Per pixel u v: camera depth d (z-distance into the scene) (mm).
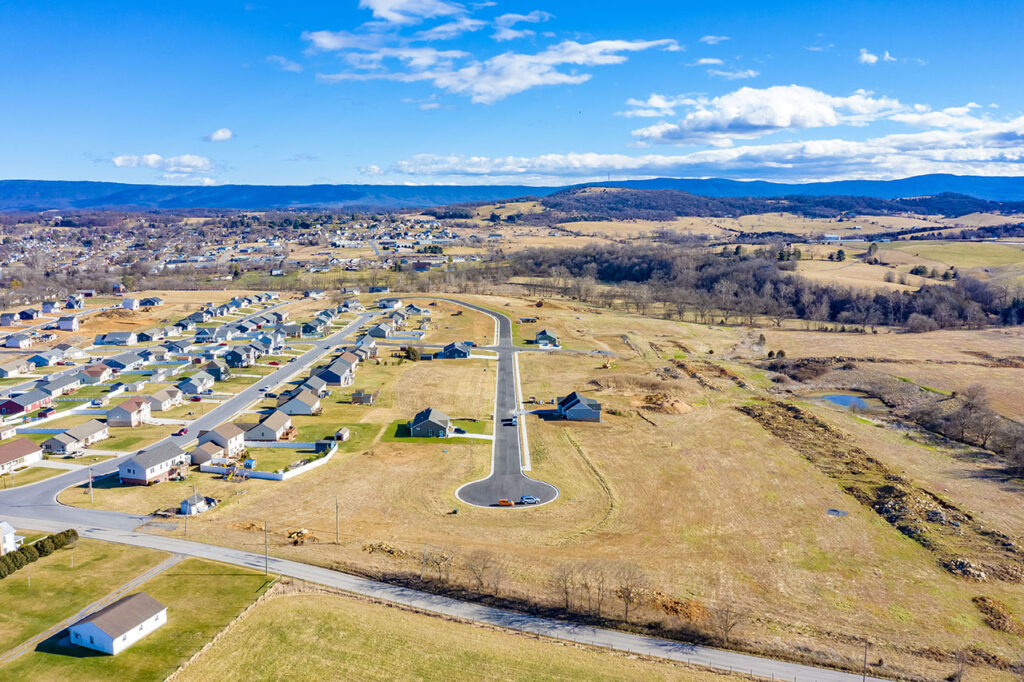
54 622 53094
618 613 58031
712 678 50219
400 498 79812
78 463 87938
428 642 52875
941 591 62531
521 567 64500
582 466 91188
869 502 81000
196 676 47812
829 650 54031
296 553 65062
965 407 110000
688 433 104688
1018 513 78562
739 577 64188
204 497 75125
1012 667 52438
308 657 50500
